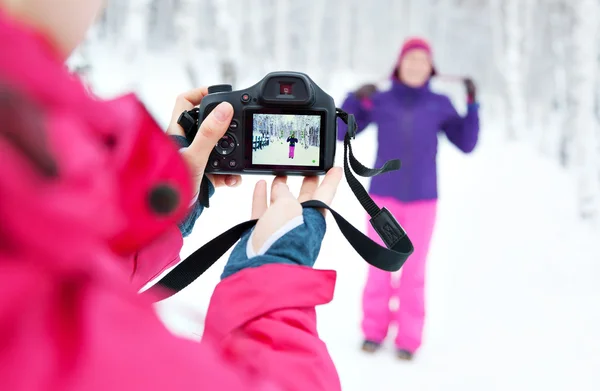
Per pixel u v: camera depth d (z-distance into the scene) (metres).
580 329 3.37
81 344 0.29
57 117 0.30
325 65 14.27
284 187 0.71
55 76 0.30
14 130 0.26
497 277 4.16
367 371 2.82
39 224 0.27
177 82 10.55
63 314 0.29
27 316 0.28
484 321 3.45
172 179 0.36
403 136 3.06
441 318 3.47
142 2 11.03
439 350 3.07
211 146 0.88
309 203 0.67
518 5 11.70
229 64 10.36
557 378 2.82
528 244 4.96
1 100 0.26
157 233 0.37
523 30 12.06
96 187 0.29
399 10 17.56
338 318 3.37
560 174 7.90
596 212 5.79
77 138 0.30
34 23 0.35
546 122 10.12
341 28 15.32
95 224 0.29
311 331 0.51
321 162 1.09
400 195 3.04
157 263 0.72
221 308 0.51
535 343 3.19
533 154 9.38
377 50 18.23
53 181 0.27
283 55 12.83
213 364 0.34
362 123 3.16
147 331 0.32
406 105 3.08
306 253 0.59
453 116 3.12
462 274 4.19
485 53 16.80
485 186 7.03
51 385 0.28
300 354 0.48
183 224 0.93
